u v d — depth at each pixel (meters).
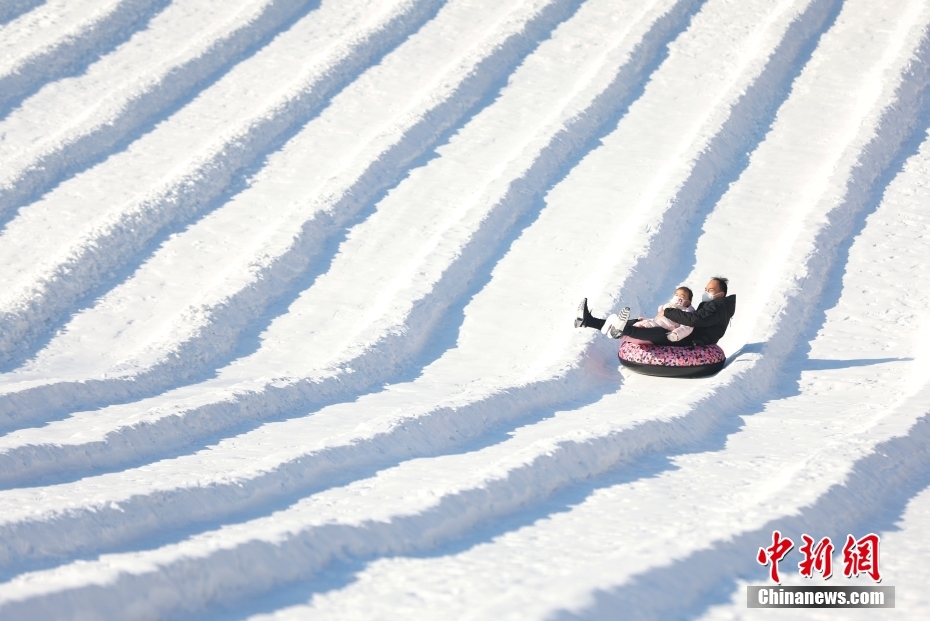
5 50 55.78
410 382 27.05
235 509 15.87
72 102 50.88
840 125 47.25
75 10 61.09
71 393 24.19
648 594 12.23
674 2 61.00
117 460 19.41
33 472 18.08
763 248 36.44
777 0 61.34
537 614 11.25
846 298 32.53
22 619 10.69
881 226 37.84
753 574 13.48
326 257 36.69
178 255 36.66
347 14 61.62
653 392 25.69
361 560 13.66
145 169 44.41
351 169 43.28
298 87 51.72
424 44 57.44
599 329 27.80
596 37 57.97
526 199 41.09
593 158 44.84
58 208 40.44
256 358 29.02
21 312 30.94
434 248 36.19
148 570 11.90
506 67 54.59
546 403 24.50
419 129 47.34
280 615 11.86
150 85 51.56
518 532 15.02
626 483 17.70
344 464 18.50
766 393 25.48
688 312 27.28
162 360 27.45
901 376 26.27
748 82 50.62
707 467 18.81
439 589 12.59
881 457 18.48
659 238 36.34
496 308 32.41
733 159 44.41
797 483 16.70
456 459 19.19
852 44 55.84
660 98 50.78
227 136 46.50
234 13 61.38
